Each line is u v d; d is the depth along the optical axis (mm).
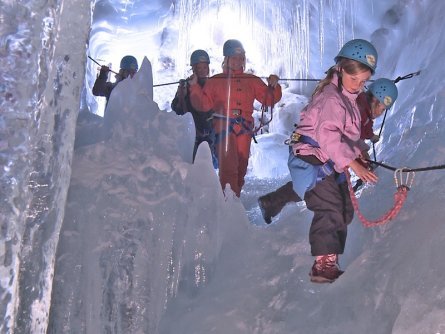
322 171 4578
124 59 8594
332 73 4609
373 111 5219
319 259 4527
